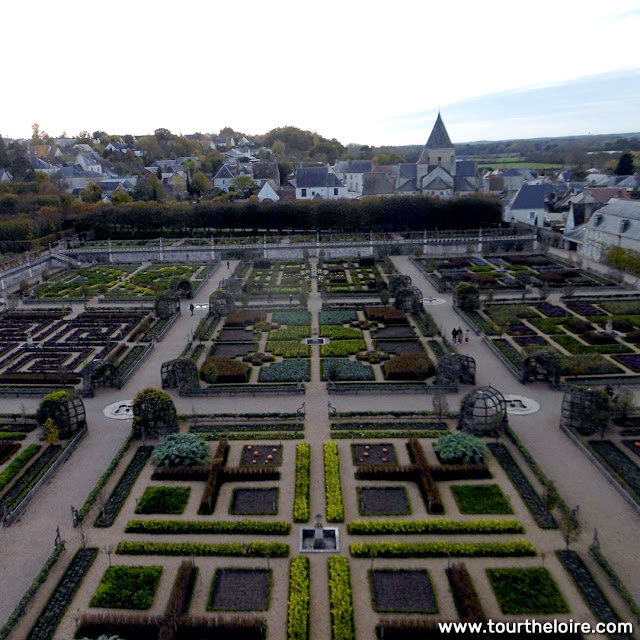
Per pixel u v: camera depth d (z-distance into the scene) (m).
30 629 35.72
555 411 62.03
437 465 51.50
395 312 93.06
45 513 46.72
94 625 35.38
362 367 72.81
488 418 57.28
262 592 38.47
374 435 57.34
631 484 48.53
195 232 166.00
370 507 47.03
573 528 40.47
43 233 156.00
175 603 36.38
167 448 52.97
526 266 126.62
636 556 40.59
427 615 36.34
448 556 41.12
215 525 44.22
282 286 113.38
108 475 51.16
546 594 37.50
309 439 57.09
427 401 64.69
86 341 85.44
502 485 49.34
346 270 129.00
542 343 80.44
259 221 158.50
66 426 57.72
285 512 46.41
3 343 85.69
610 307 94.00
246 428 59.19
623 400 58.16
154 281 120.12
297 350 79.06
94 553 41.94
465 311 94.75
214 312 94.81
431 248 142.62
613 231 123.00
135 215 161.88
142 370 75.06
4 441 56.56
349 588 38.25
